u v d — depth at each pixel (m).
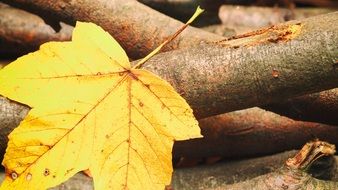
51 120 0.39
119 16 0.49
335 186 0.40
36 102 0.39
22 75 0.39
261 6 0.68
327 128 0.48
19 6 0.50
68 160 0.38
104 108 0.39
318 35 0.40
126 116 0.39
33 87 0.39
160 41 0.49
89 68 0.40
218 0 0.58
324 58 0.40
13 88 0.39
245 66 0.41
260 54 0.41
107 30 0.49
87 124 0.39
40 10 0.49
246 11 0.63
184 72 0.41
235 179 0.46
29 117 0.38
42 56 0.40
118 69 0.40
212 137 0.47
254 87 0.41
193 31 0.50
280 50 0.40
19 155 0.38
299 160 0.40
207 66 0.41
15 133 0.38
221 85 0.41
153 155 0.39
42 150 0.38
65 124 0.39
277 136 0.48
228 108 0.42
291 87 0.41
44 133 0.38
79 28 0.40
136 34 0.49
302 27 0.41
